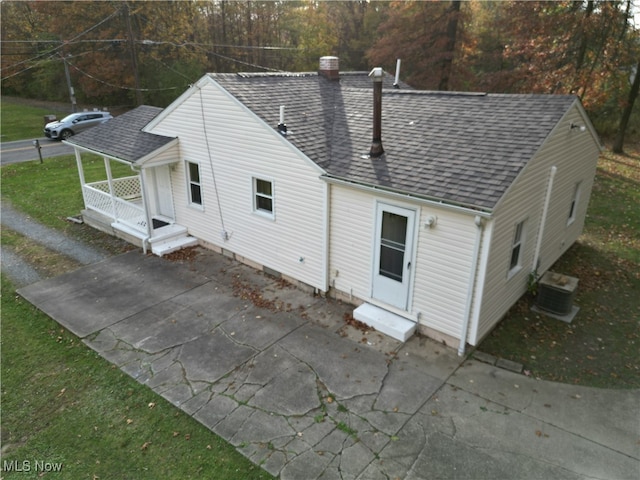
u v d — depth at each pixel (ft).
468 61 101.71
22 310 32.94
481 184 24.59
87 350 28.07
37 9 126.93
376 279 30.60
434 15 91.15
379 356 26.96
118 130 47.98
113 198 46.42
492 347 27.84
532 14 74.59
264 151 34.22
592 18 68.08
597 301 33.42
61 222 50.80
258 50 146.82
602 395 23.65
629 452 19.99
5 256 42.19
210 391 24.21
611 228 48.75
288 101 38.17
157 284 36.50
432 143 29.73
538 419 21.94
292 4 143.64
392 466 19.31
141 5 119.96
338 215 31.24
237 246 40.09
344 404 23.06
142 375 25.64
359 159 30.66
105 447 20.83
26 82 155.84
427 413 22.36
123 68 128.47
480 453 19.97
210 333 29.60
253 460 19.77
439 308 27.63
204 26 141.79
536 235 31.99
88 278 37.65
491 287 26.73
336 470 19.16
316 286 34.30
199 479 18.95
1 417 22.82
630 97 83.25
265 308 32.65
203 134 38.83
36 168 73.87
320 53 143.02
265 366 26.16
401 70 99.55
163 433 21.49
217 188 39.58
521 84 82.02
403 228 28.04
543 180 29.78
